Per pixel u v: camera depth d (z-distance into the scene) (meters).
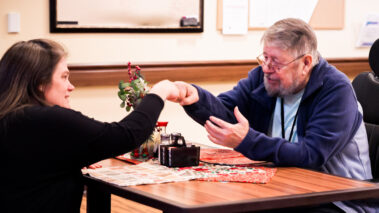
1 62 1.59
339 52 4.70
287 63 2.03
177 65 4.00
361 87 2.49
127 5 3.81
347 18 4.69
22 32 3.55
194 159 1.94
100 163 2.01
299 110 2.13
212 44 4.16
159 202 1.41
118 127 1.58
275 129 2.27
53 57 1.60
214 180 1.69
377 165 2.35
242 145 1.93
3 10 3.50
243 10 4.22
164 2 3.93
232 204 1.39
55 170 1.53
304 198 1.51
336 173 2.09
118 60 3.83
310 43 2.05
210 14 4.13
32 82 1.56
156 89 1.80
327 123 1.98
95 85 3.76
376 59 2.43
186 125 4.20
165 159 1.93
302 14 4.46
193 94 2.18
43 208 1.52
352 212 1.85
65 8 3.63
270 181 1.71
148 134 1.66
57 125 1.49
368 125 2.43
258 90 2.30
